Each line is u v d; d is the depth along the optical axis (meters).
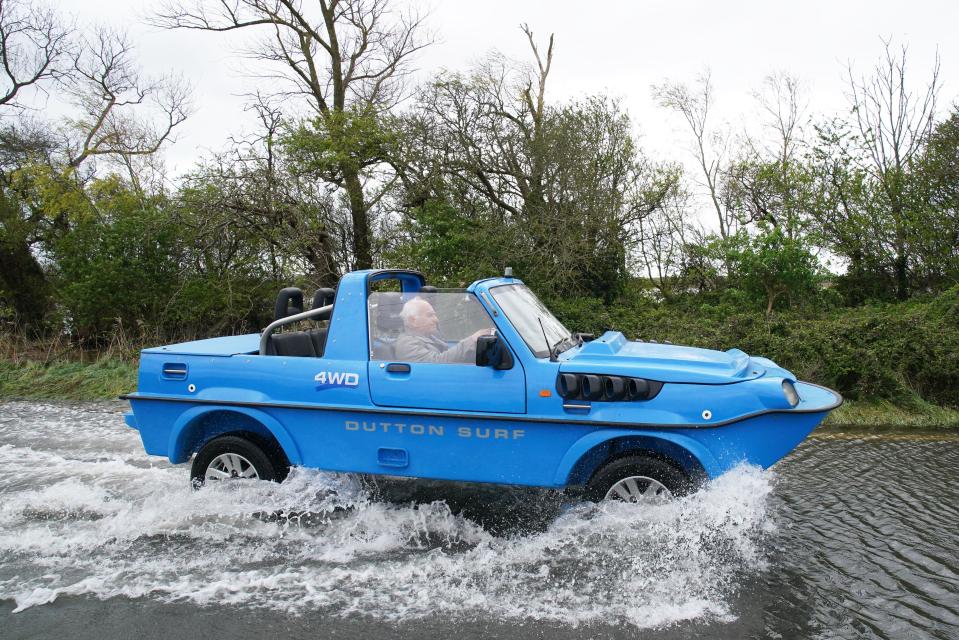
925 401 8.67
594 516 4.24
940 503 5.13
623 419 4.16
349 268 14.99
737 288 15.20
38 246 18.58
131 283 13.61
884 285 15.76
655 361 4.35
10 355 12.99
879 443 7.03
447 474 4.46
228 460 4.93
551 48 20.03
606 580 3.82
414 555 4.18
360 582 3.83
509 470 4.36
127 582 3.85
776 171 17.27
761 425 4.14
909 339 8.98
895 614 3.47
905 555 4.18
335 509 4.90
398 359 4.67
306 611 3.52
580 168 14.73
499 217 14.73
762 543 4.34
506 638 3.25
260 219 14.27
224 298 13.60
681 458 4.28
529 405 4.30
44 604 3.62
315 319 5.11
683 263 18.42
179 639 3.27
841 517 4.84
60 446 6.86
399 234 15.21
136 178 20.44
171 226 14.03
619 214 15.67
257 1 16.39
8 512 4.94
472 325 4.55
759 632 3.29
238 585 3.80
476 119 15.18
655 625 3.35
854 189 15.48
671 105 22.39
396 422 4.51
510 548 4.24
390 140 14.73
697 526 4.12
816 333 9.38
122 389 10.24
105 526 4.63
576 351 4.73
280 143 14.32
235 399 4.80
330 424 4.64
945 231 14.70
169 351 5.08
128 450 6.68
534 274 13.82
